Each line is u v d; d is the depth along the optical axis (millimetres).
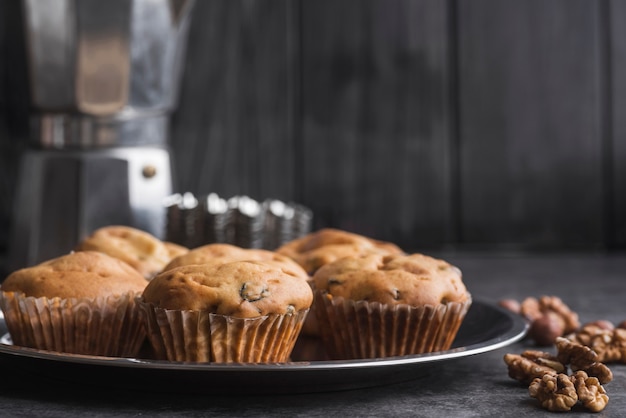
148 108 1090
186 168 1455
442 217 1461
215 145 1455
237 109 1455
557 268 1234
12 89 1393
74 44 1062
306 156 1462
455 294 769
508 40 1439
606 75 1437
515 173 1451
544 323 840
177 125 1450
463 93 1447
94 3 1062
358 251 845
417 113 1452
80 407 691
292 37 1451
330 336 774
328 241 867
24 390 719
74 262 769
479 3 1438
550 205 1451
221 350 717
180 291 715
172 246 866
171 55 1098
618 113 1439
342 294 763
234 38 1447
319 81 1454
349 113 1457
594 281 1126
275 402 700
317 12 1448
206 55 1446
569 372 766
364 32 1448
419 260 784
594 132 1441
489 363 789
